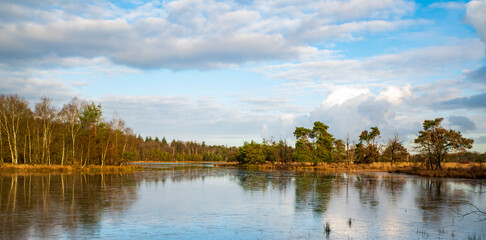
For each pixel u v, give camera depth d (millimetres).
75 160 76500
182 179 53406
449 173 60594
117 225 19422
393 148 102625
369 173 73250
